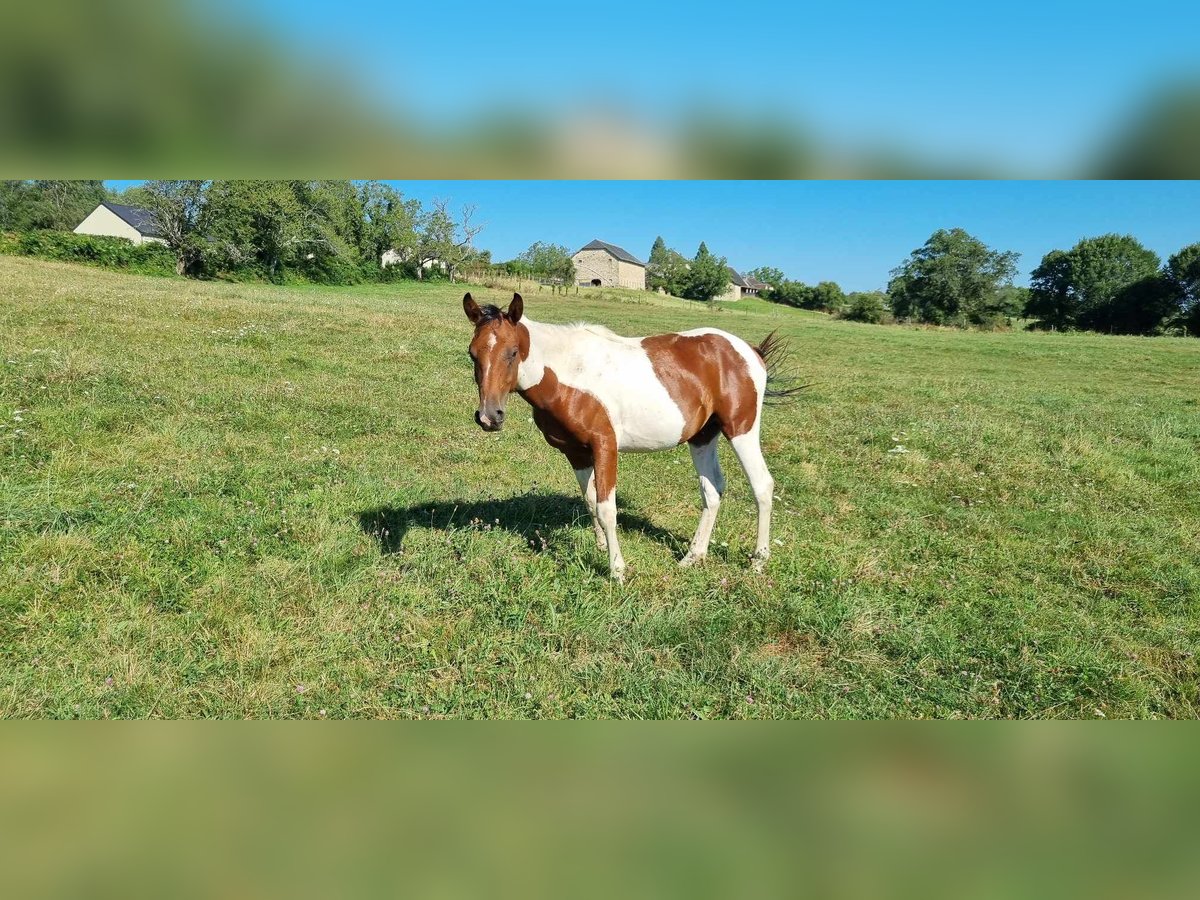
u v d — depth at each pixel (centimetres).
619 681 350
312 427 788
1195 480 762
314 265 4656
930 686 357
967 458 841
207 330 1249
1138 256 5731
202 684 330
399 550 479
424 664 357
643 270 8675
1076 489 728
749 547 541
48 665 336
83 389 787
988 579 498
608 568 481
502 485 666
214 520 502
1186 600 472
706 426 514
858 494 701
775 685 349
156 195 3834
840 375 1719
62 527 466
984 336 3844
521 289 5334
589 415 455
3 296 1289
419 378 1117
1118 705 346
